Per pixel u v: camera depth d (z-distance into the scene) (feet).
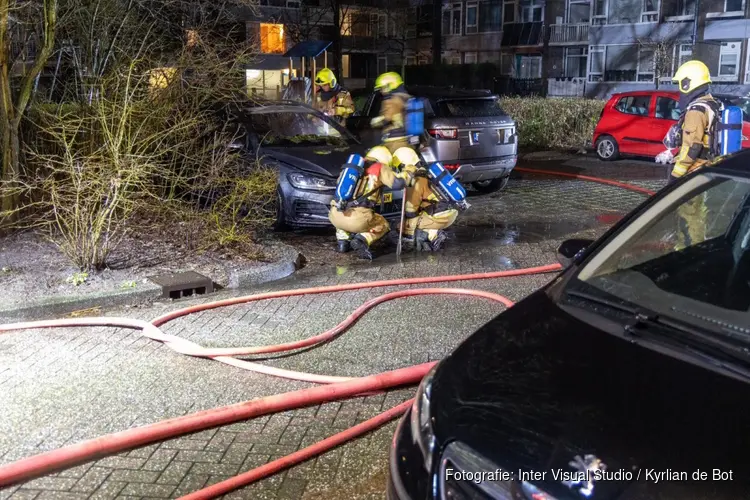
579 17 119.75
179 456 11.56
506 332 8.70
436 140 31.68
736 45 98.43
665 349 7.95
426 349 15.84
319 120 31.99
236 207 24.71
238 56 28.40
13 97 26.66
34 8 26.55
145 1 30.27
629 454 6.42
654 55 104.12
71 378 14.33
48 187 23.00
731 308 8.98
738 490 5.96
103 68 27.50
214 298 19.79
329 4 97.91
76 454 10.97
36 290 19.13
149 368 14.83
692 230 10.36
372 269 22.59
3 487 10.57
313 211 26.81
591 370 7.64
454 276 20.94
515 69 130.21
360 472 11.18
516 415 7.11
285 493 10.62
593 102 59.00
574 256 11.51
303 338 16.53
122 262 22.00
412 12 139.54
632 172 44.47
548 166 47.88
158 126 24.98
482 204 34.73
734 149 21.33
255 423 12.64
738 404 6.93
